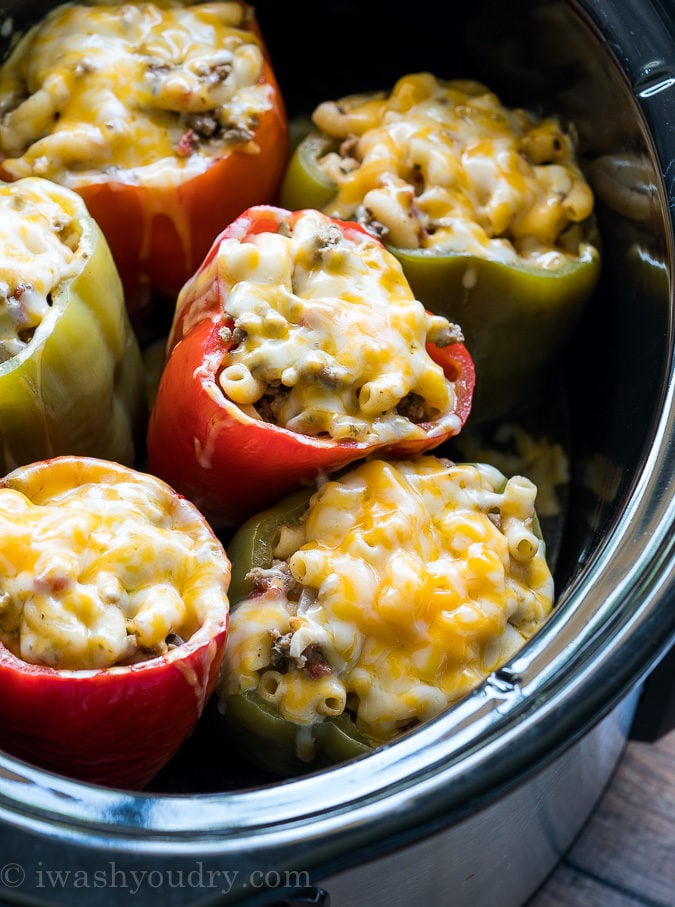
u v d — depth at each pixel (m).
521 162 0.59
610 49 0.56
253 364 0.51
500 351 0.59
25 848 0.43
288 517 0.53
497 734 0.45
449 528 0.52
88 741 0.49
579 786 0.56
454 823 0.44
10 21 0.59
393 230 0.57
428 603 0.51
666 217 0.54
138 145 0.57
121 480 0.50
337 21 0.63
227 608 0.49
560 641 0.47
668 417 0.51
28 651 0.47
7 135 0.58
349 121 0.60
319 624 0.50
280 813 0.44
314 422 0.52
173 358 0.54
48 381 0.52
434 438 0.53
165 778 0.55
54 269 0.52
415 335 0.53
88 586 0.48
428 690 0.50
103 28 0.59
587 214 0.59
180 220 0.58
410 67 0.64
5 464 0.52
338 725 0.51
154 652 0.48
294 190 0.59
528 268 0.57
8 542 0.48
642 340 0.55
